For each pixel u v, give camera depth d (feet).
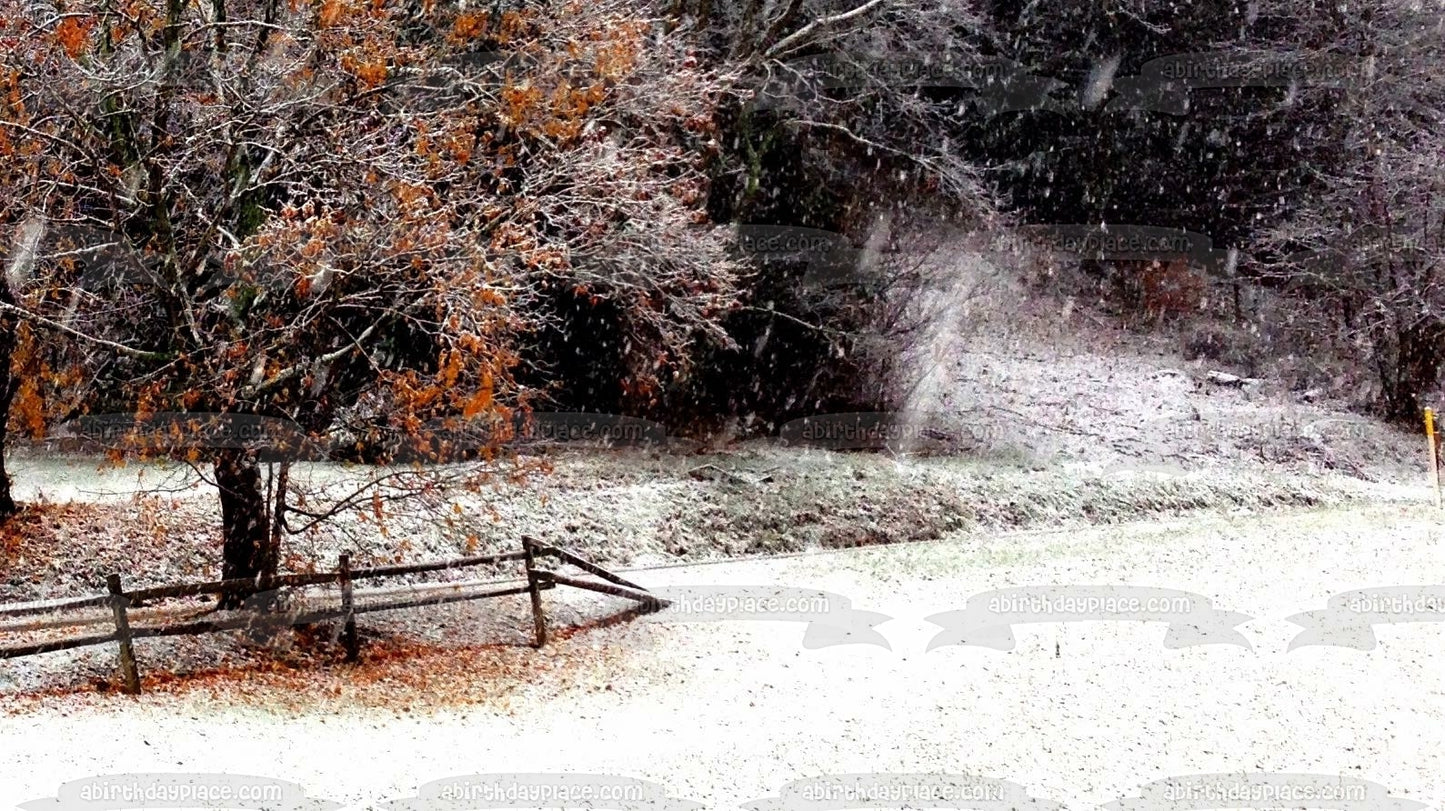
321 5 42.19
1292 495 86.22
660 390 78.02
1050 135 127.95
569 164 46.11
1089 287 127.75
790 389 84.79
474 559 47.96
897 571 61.62
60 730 34.65
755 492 70.33
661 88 53.06
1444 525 73.82
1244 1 127.85
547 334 76.64
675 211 53.47
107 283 44.75
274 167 44.29
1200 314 126.52
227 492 44.32
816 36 79.46
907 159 97.50
